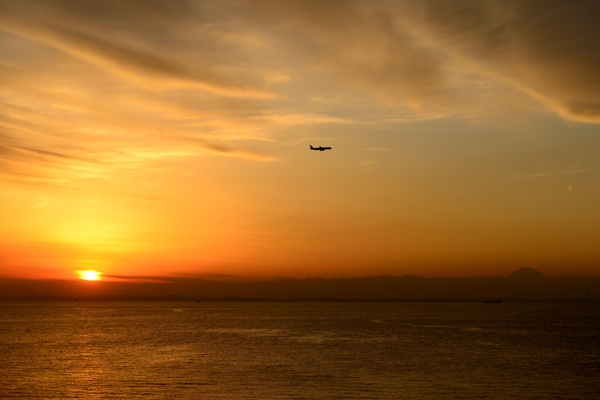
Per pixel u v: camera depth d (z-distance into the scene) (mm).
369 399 53812
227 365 76562
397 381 63469
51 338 123750
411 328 165125
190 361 81062
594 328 165375
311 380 64000
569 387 60188
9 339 120812
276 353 92125
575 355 89688
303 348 100750
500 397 55125
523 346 105375
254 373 69125
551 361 81750
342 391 57562
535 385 61250
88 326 172375
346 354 90562
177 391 57438
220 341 116062
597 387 60219
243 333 141500
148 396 55000
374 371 70938
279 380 63906
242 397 54594
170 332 144750
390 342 114062
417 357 86188
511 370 72188
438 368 73812
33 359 83500
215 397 54594
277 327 169750
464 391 57781
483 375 67938
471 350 97438
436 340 119625
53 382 62531
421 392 57250
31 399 53625
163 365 76562
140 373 68938
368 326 176250
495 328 165500
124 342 113250
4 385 60594
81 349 98750
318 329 159750
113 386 60000
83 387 59531
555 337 128625
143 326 173375
